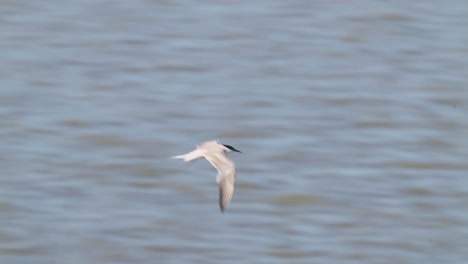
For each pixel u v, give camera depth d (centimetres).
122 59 2959
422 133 2488
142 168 2288
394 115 2594
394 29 3203
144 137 2444
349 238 2008
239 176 2248
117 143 2412
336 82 2805
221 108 2622
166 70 2884
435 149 2403
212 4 3416
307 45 3084
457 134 2486
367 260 1944
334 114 2595
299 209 2117
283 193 2175
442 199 2164
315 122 2550
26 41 3092
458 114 2600
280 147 2403
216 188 2189
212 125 2519
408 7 3366
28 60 2938
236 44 3083
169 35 3148
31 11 3338
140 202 2139
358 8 3362
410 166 2316
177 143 2414
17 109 2592
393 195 2180
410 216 2097
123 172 2275
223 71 2880
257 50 3038
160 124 2523
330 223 2064
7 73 2842
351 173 2275
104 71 2867
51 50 3022
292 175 2261
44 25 3219
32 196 2156
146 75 2845
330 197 2164
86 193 2175
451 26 3222
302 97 2702
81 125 2502
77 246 1970
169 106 2633
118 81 2798
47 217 2072
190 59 2961
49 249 1962
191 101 2666
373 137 2470
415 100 2681
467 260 1953
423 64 2936
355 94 2722
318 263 1927
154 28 3209
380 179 2250
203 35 3147
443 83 2805
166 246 1977
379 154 2377
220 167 1144
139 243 1984
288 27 3216
